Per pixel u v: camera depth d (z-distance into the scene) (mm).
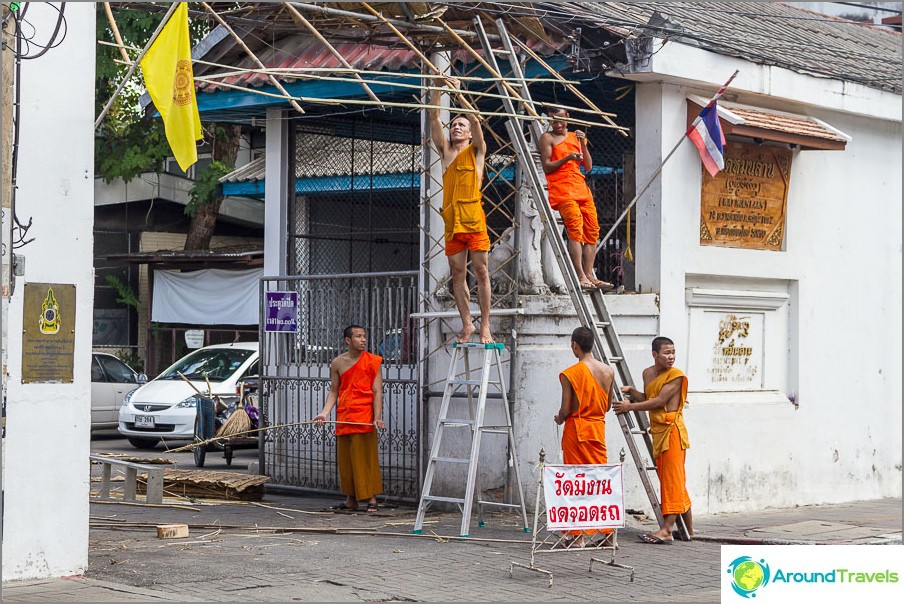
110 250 26094
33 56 8180
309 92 13438
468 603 7852
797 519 12578
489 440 12258
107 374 22344
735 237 13141
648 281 12273
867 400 14844
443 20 11055
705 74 12352
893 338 15266
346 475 12375
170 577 8453
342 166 15242
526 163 10984
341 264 15250
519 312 11438
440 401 12625
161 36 8172
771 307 13719
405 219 15508
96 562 8992
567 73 12148
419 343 12703
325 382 13625
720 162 12047
